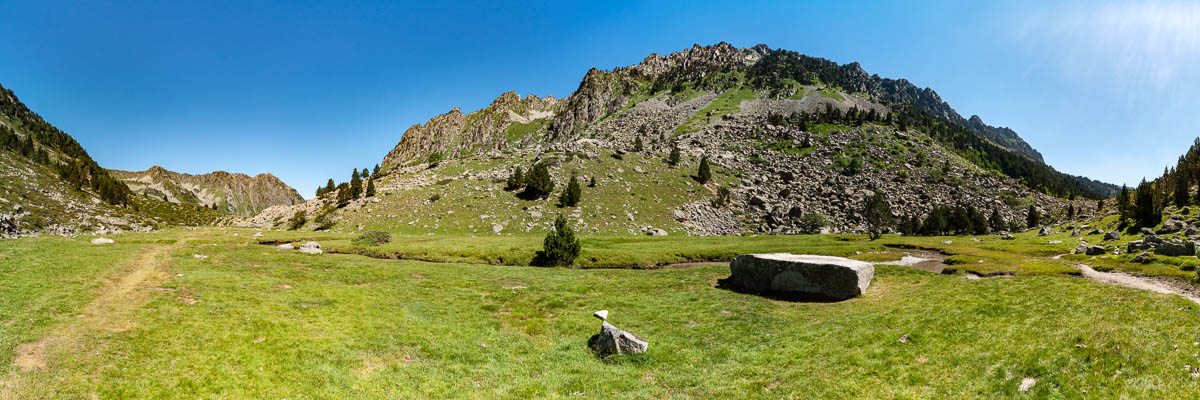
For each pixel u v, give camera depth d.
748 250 62.78
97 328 18.59
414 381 17.09
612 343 20.86
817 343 21.09
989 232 112.88
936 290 29.25
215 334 19.02
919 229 110.00
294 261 44.25
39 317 19.19
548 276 41.53
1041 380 14.23
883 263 47.47
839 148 192.25
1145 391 12.52
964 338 19.03
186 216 185.25
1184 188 80.06
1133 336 16.05
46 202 123.56
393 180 161.62
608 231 104.00
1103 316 18.84
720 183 149.00
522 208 115.00
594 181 134.88
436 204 117.38
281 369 16.50
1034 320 19.77
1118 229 69.25
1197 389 12.02
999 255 48.78
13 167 146.00
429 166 183.62
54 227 103.56
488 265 50.19
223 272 34.00
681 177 149.50
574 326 24.81
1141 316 18.16
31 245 39.03
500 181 137.88
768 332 23.58
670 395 16.88
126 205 160.50
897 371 16.80
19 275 26.53
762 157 183.25
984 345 17.88
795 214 126.81
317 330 20.95
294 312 23.38
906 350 18.75
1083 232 76.94
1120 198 94.00
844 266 30.84
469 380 17.69
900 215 127.12
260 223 128.12
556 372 18.88
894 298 28.56
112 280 28.08
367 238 68.31
